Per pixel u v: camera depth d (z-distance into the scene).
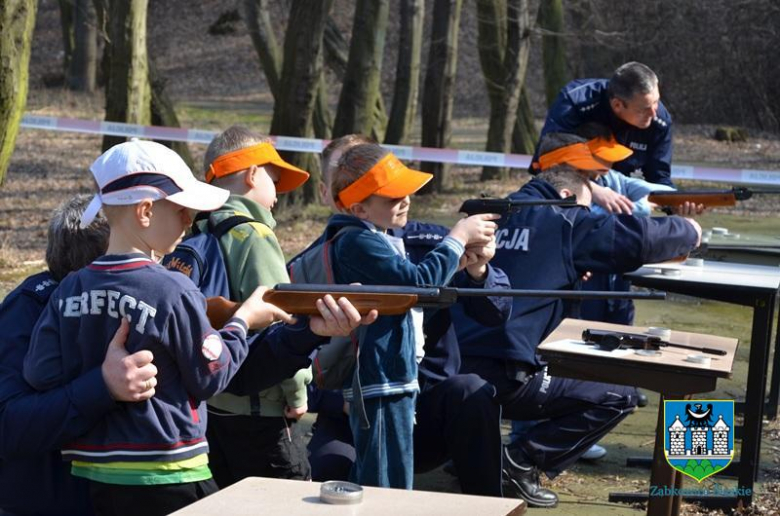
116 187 6.32
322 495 5.52
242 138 8.49
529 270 10.37
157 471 6.25
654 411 14.16
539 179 11.09
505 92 33.28
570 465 11.27
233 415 8.27
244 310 6.77
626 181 13.82
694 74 55.09
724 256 13.57
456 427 9.47
